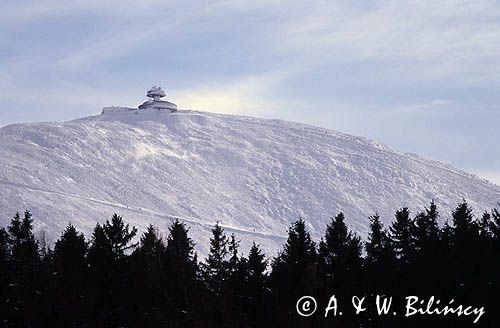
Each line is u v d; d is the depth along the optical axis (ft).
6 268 561.43
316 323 509.76
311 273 531.50
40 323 504.84
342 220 599.16
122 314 534.37
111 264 560.61
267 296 539.70
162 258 562.66
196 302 513.04
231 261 572.92
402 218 589.32
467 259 540.93
